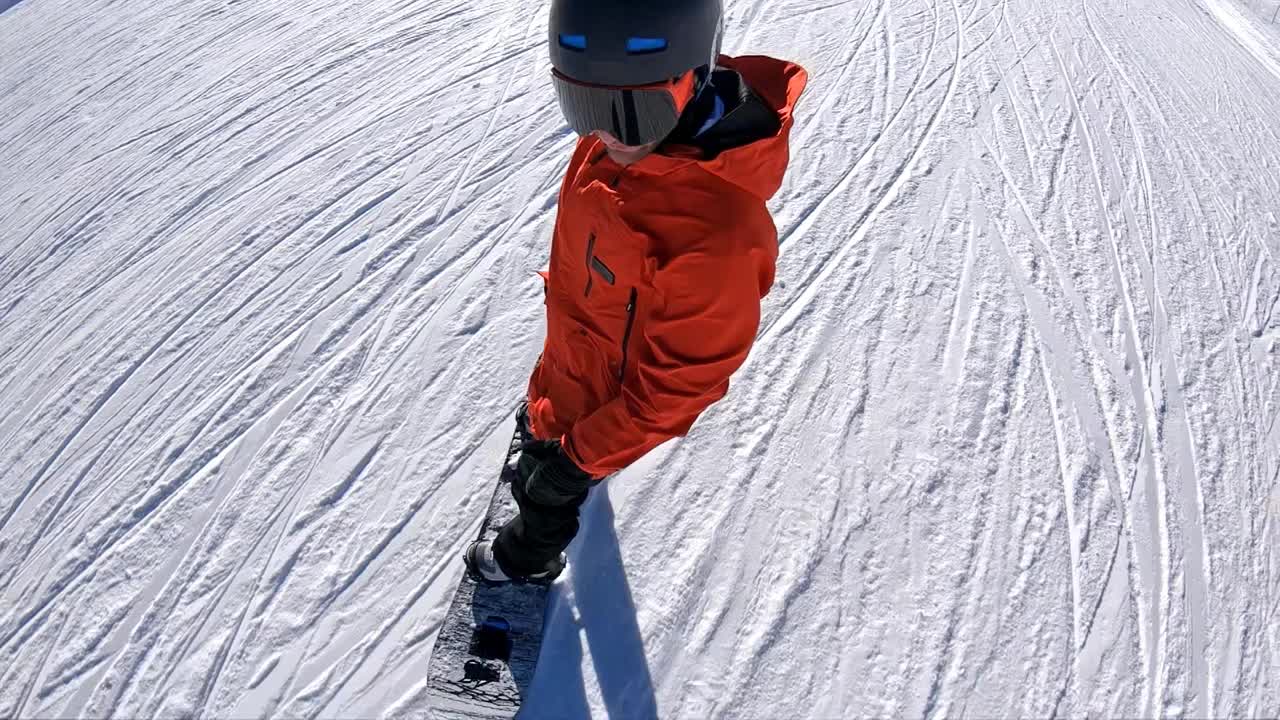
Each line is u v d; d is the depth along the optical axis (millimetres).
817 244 3387
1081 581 2250
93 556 2549
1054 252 3354
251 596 2352
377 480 2629
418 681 2123
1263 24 7992
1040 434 2621
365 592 2324
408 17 5703
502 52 5109
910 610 2201
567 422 1870
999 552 2318
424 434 2760
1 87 6098
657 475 2520
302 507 2576
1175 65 5254
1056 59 4910
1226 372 2852
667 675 2094
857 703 2041
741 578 2277
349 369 3043
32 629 2381
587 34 1234
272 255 3688
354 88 4930
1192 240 3479
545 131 4289
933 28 5156
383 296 3355
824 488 2480
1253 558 2303
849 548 2336
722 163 1302
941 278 3209
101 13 6922
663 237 1349
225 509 2607
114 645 2299
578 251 1568
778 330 2994
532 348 3037
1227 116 4676
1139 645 2127
